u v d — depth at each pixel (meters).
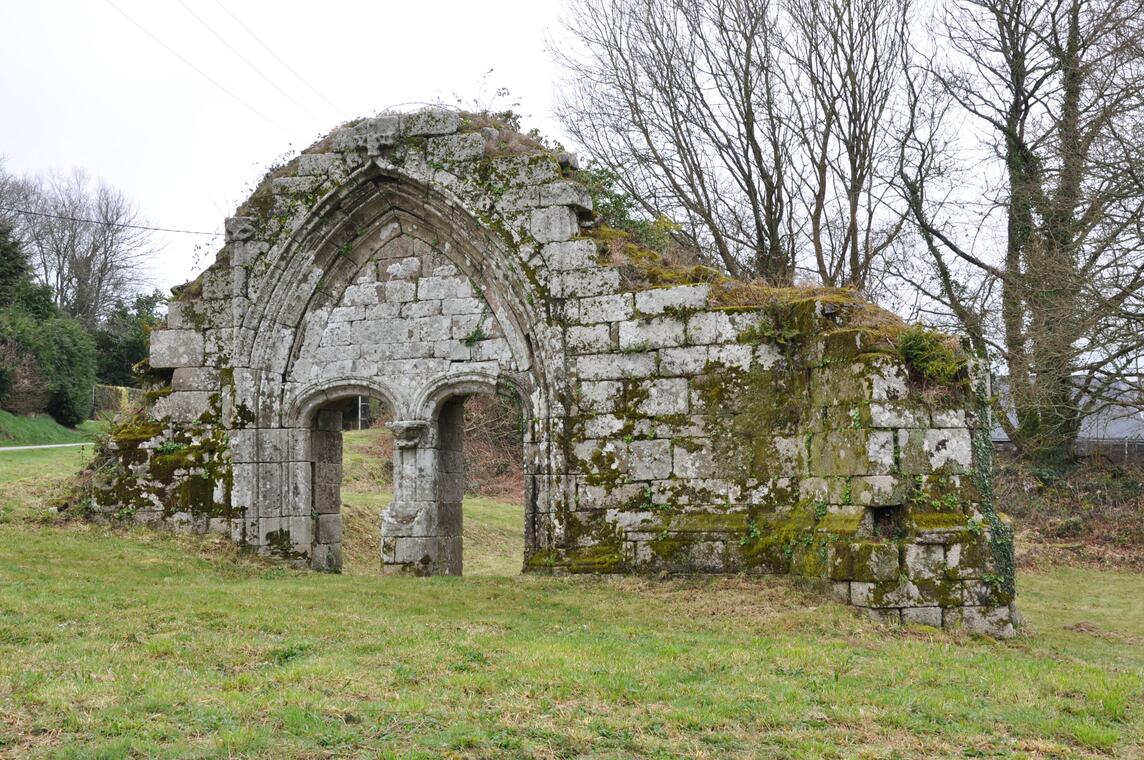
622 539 14.75
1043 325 23.72
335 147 17.08
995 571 12.04
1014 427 31.06
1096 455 28.92
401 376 16.72
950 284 28.47
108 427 19.77
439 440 16.78
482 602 12.96
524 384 15.82
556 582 14.41
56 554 14.60
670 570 14.38
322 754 6.73
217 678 8.54
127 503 17.22
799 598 12.77
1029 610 16.05
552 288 15.55
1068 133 24.08
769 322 14.58
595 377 15.23
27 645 9.51
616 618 12.18
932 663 9.97
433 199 16.39
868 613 11.83
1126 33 23.34
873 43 27.45
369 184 16.89
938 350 12.64
